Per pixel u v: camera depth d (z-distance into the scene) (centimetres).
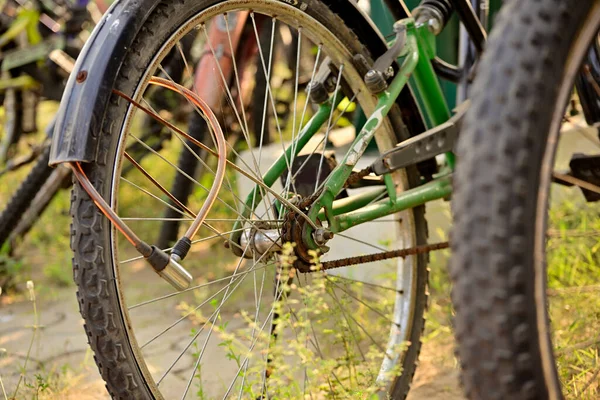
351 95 250
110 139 186
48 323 359
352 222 226
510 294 134
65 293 401
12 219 376
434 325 314
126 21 189
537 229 139
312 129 240
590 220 360
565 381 248
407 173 254
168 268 182
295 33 482
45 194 387
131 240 179
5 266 391
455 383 279
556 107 143
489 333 135
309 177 240
